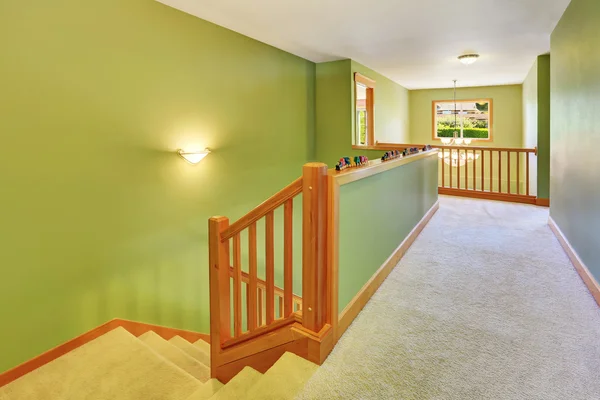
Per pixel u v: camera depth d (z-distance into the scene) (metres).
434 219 4.93
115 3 2.76
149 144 3.09
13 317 2.30
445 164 8.88
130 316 3.02
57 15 2.41
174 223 3.36
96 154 2.70
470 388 1.65
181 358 2.77
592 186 2.65
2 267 2.24
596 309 2.37
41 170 2.38
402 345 1.99
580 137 2.99
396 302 2.50
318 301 1.81
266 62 4.46
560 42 3.67
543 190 5.72
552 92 4.14
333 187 1.85
